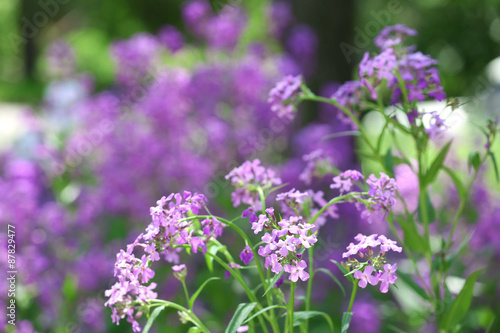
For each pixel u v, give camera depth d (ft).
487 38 88.12
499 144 34.47
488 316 15.71
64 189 24.41
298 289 17.74
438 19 89.45
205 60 26.03
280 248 7.26
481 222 19.24
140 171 21.50
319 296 18.67
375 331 16.98
